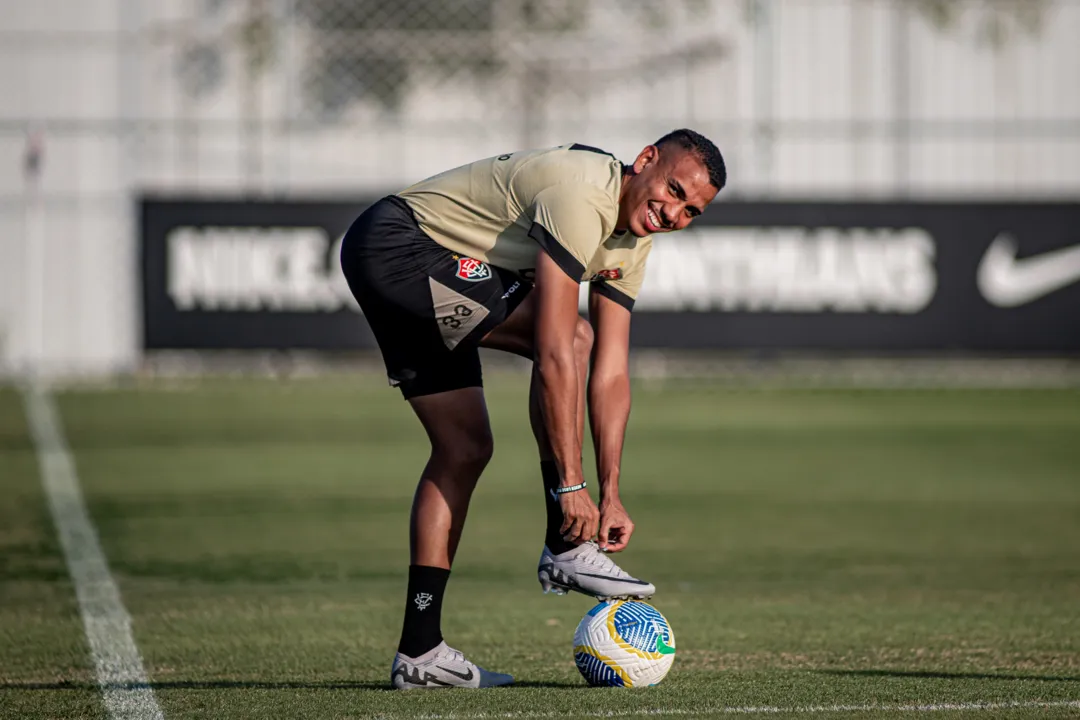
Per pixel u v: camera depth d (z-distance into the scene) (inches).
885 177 2965.1
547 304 581.9
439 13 3029.0
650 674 616.1
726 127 2883.9
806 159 2945.4
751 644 740.0
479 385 638.5
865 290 2412.6
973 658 698.2
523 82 2997.0
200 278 2413.9
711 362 2792.8
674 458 1681.8
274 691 621.3
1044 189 3006.9
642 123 2957.7
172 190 2891.2
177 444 1785.2
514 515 1269.7
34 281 2758.4
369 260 625.9
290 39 2928.2
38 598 884.6
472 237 621.3
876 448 1781.5
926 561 1045.8
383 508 1299.2
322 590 920.9
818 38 2982.3
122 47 2896.2
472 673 625.6
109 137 2876.5
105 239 2861.7
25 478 1486.2
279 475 1521.9
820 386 2598.4
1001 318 2412.6
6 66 2888.8
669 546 1111.6
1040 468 1604.3
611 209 591.8
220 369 2760.8
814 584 950.4
